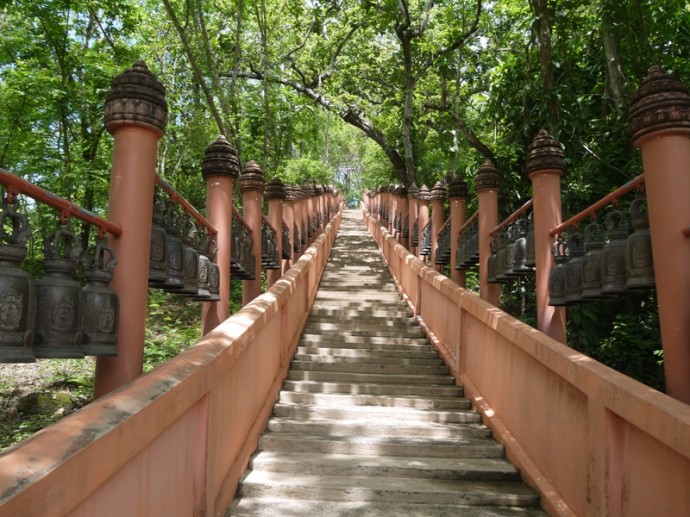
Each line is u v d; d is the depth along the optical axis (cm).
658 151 304
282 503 363
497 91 926
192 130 1349
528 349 401
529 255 529
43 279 257
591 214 410
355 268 1288
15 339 226
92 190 1115
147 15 1280
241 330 399
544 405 380
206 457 308
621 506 282
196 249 461
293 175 1995
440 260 984
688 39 784
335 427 483
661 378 689
